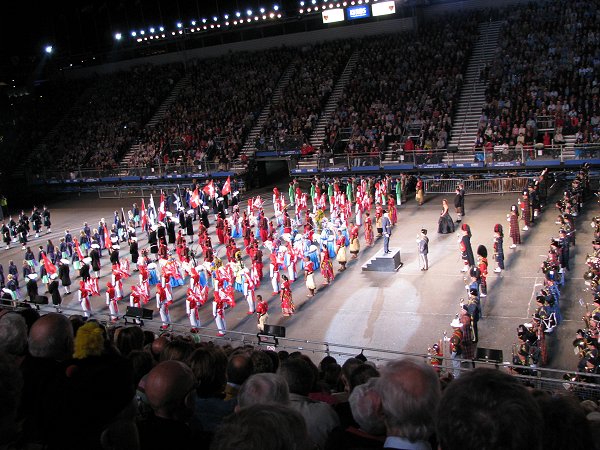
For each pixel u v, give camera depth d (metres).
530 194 34.53
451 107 48.41
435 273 29.50
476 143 43.88
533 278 27.45
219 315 26.14
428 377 3.70
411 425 3.62
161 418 4.79
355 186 43.94
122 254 39.53
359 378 8.00
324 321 26.08
